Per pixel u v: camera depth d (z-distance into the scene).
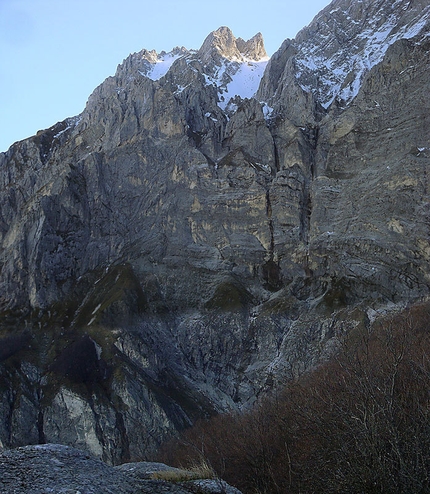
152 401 98.94
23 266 133.88
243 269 128.00
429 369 22.77
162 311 123.19
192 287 127.06
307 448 27.75
